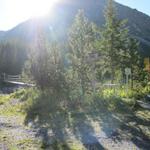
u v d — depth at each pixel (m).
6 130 16.48
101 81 29.62
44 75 27.34
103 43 38.16
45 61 27.86
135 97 29.73
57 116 20.45
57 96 25.83
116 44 38.50
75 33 27.83
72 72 27.25
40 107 23.47
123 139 14.88
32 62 28.25
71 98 24.78
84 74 27.22
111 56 38.25
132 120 19.20
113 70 38.41
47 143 14.02
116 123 18.23
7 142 13.98
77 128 17.02
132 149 13.28
